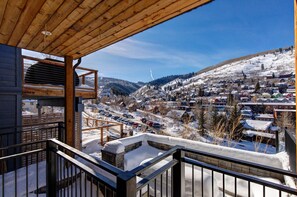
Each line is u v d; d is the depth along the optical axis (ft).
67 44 9.73
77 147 18.37
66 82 11.78
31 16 6.72
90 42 9.40
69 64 11.91
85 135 31.48
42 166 11.99
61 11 6.40
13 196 8.45
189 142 13.57
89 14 6.61
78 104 16.83
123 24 7.45
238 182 9.95
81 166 4.28
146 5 6.03
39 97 20.12
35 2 5.86
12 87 14.80
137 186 3.42
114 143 13.43
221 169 4.43
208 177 8.52
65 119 11.71
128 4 6.00
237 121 22.31
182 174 5.01
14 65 15.06
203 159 12.37
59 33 8.28
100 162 3.84
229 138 21.01
